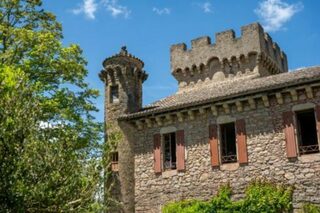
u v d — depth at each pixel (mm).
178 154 21734
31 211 9703
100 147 20250
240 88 21812
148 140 22953
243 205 19078
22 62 20109
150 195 21984
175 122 22359
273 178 18969
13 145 9922
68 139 12008
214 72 29812
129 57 25875
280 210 18391
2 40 20047
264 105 20047
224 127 21594
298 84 18844
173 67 31422
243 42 29062
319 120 18516
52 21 22859
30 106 11031
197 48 30828
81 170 11695
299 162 18609
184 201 20750
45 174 10180
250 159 19750
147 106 25797
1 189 9289
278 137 19375
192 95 24828
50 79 21234
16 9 21859
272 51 30719
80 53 22438
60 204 10188
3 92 10906
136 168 22828
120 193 22422
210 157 20797
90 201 11297
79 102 21953
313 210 17641
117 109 24609
